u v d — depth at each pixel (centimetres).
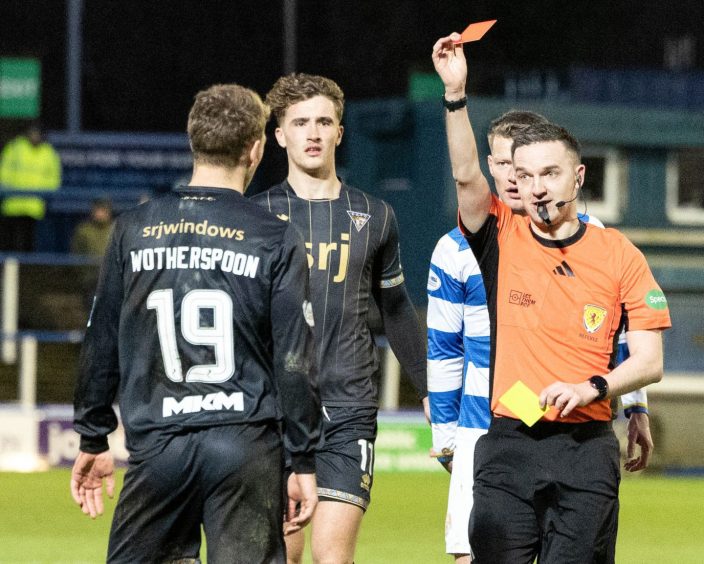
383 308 1135
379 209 1110
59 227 3525
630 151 2578
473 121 2489
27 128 4019
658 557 1605
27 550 1562
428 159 2583
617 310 853
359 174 2720
